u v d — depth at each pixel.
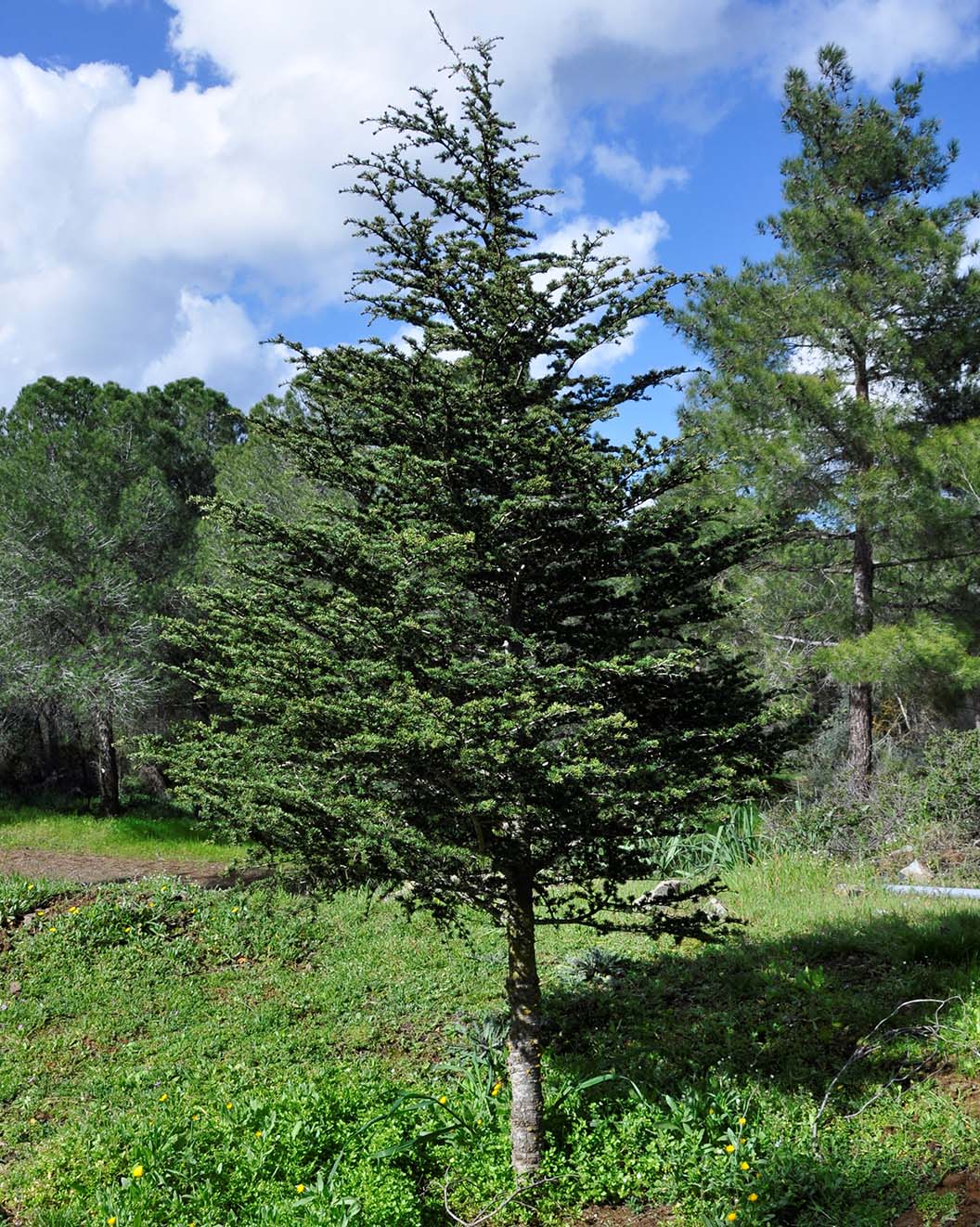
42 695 17.11
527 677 4.69
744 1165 4.84
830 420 12.59
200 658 5.94
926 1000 6.16
